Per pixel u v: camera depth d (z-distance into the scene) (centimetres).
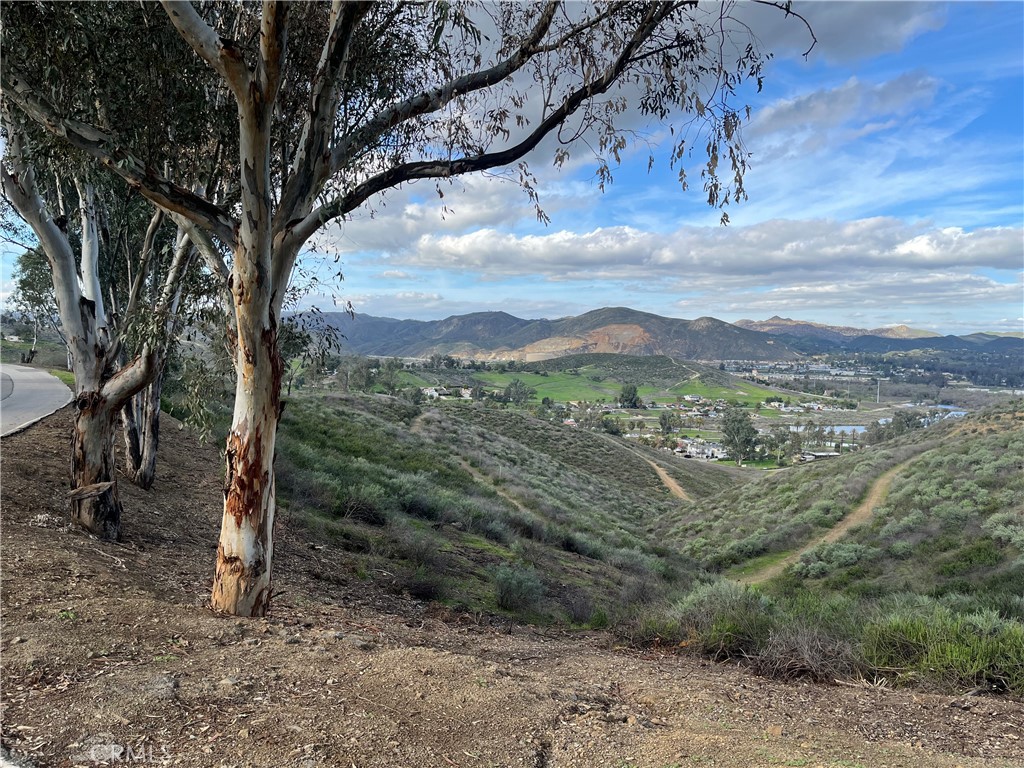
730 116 535
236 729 291
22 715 281
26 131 554
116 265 869
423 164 566
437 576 988
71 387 2272
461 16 513
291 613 600
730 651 640
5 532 603
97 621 416
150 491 1062
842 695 483
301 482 1283
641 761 305
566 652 646
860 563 1811
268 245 476
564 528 1958
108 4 523
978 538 1698
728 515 2994
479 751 302
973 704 457
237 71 418
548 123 575
